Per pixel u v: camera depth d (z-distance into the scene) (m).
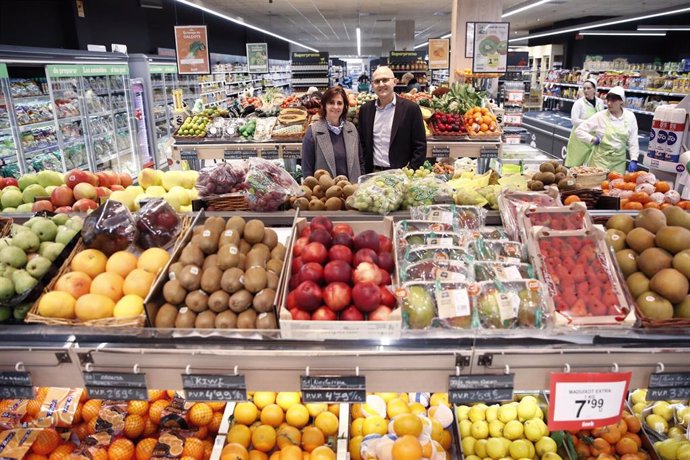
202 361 1.38
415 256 1.71
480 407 1.91
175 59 11.71
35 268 1.55
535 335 1.39
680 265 1.50
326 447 1.67
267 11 16.62
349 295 1.41
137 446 1.72
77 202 2.41
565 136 10.43
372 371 1.37
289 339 1.38
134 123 9.35
